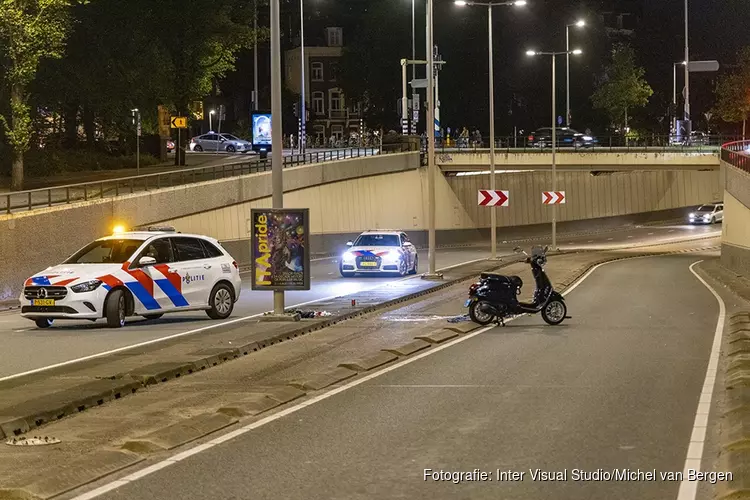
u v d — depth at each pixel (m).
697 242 67.50
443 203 67.50
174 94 59.81
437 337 17.52
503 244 68.44
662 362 14.55
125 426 10.21
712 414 10.48
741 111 89.94
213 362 14.85
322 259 51.38
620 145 72.31
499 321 19.97
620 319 21.28
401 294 27.25
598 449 8.87
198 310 22.56
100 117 62.09
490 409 10.89
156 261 21.02
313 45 118.31
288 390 12.03
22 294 20.11
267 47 118.19
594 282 34.22
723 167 42.69
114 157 60.78
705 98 112.44
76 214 32.47
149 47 54.56
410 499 7.28
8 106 47.75
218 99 117.06
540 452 8.77
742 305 25.00
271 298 27.73
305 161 53.31
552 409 10.85
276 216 20.16
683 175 89.25
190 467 8.34
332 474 8.05
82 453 9.00
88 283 19.83
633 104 92.06
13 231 29.34
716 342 17.02
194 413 10.82
